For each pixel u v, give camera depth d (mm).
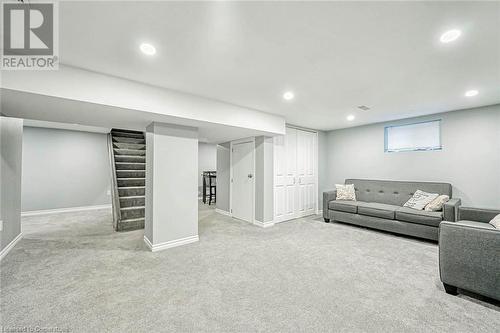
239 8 1320
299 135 5008
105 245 3094
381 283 2086
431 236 3146
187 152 3229
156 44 1716
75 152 5570
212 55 1889
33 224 4223
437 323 1545
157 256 2719
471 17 1393
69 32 1549
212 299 1824
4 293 1890
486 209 2719
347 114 3893
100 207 5859
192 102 2834
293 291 1947
